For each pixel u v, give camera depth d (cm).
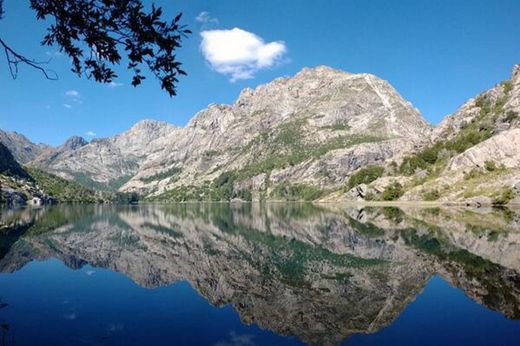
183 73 1433
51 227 8962
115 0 1328
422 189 17650
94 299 2881
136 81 1435
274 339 2098
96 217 13688
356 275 3575
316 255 4847
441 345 1927
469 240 5328
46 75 1403
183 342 2030
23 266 4200
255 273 3853
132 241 6600
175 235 7669
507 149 16825
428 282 3141
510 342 1939
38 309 2597
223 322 2364
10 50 1352
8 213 15362
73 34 1409
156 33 1362
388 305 2623
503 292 2802
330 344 1997
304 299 2875
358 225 8538
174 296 2989
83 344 1970
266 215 14712
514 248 4584
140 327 2253
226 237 7219
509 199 13212
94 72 1496
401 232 6719
